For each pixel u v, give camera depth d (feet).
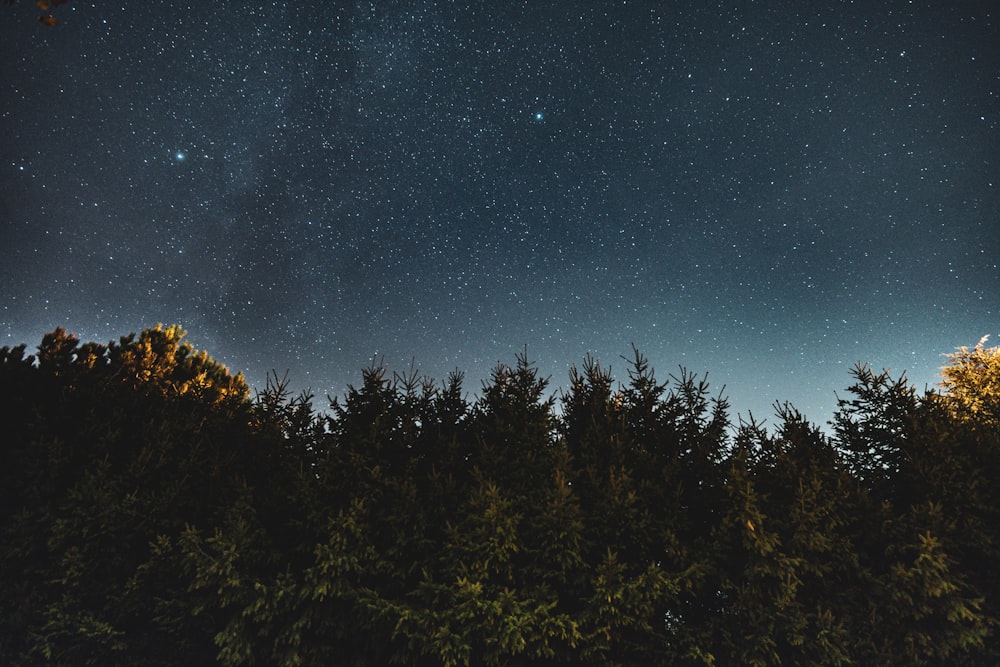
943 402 16.29
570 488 13.41
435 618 12.42
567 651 12.80
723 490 14.39
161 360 25.27
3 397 16.47
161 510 14.26
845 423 16.69
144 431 16.20
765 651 12.91
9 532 14.12
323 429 15.90
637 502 14.08
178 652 14.02
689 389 16.74
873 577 13.42
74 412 16.93
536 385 17.08
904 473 15.26
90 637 13.50
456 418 17.20
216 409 17.63
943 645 13.05
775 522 13.51
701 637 13.02
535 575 13.16
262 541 13.39
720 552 13.46
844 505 14.01
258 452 15.67
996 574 13.83
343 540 12.84
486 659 12.32
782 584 12.81
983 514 14.30
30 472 14.73
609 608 12.38
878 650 13.12
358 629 13.19
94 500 14.29
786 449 15.53
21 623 13.92
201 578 12.59
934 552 13.26
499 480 14.58
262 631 12.58
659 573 12.62
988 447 15.02
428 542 13.51
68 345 20.24
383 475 14.57
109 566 14.07
